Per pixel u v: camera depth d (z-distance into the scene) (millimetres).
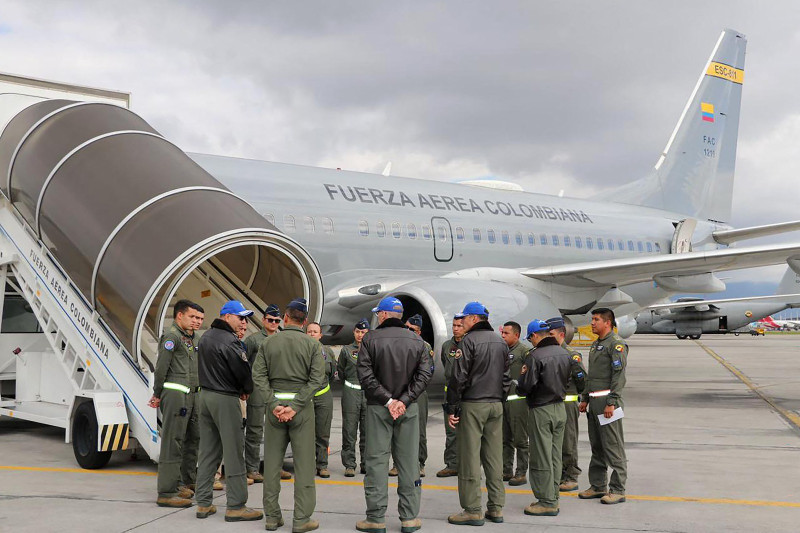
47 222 8820
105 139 9258
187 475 6918
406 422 5754
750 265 15242
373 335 5738
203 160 12953
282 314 10742
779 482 7512
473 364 5969
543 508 6238
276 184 13516
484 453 6082
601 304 17594
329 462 8719
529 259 17656
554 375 6238
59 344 9211
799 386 18312
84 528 5695
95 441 7715
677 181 24406
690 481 7562
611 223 20438
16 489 6957
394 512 6391
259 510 6195
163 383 6523
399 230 15000
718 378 20812
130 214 8219
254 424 7457
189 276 11477
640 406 14148
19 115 10289
